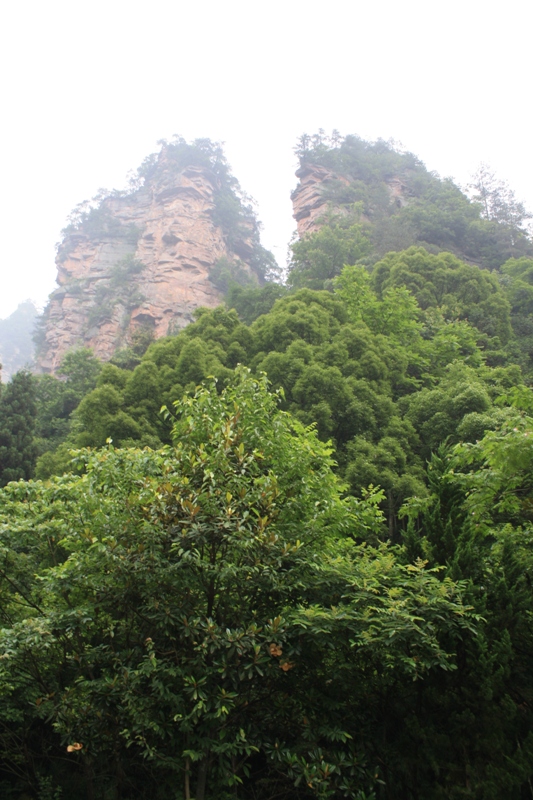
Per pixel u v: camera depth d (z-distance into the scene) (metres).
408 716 6.12
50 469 17.73
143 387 18.12
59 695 6.38
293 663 5.95
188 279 73.62
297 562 6.07
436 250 54.66
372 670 6.50
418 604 5.92
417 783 5.64
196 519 5.81
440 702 5.96
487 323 32.75
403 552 7.25
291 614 5.91
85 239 85.31
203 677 5.39
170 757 5.47
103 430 16.38
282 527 6.39
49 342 75.25
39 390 40.22
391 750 5.94
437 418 17.88
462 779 5.43
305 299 24.83
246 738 5.77
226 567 5.58
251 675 5.39
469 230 59.91
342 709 6.30
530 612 6.36
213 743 5.38
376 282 36.03
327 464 7.29
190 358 19.00
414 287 33.66
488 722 5.56
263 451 6.94
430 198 67.56
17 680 6.71
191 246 76.38
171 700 5.51
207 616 5.95
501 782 5.09
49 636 6.10
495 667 5.93
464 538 7.06
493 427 15.26
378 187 71.75
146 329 68.88
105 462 6.69
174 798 6.12
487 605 6.51
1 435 23.91
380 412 18.11
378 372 20.19
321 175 74.31
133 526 5.96
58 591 6.51
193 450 6.77
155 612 5.95
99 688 5.74
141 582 5.98
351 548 7.99
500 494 8.27
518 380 23.00
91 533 6.16
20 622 6.50
